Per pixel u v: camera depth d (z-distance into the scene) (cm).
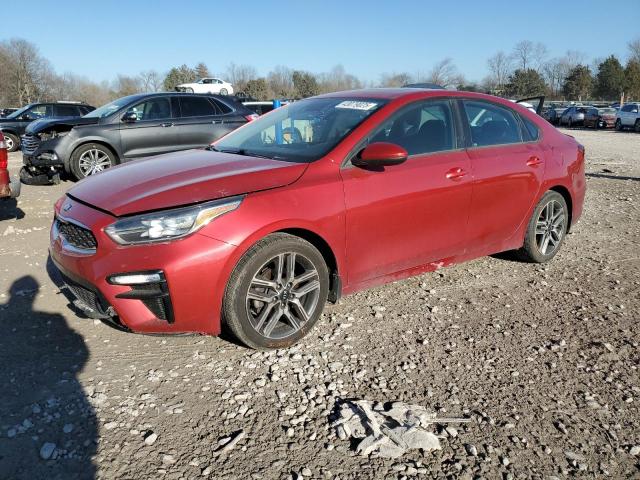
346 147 359
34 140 895
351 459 246
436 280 466
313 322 350
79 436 257
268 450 251
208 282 299
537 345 356
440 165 398
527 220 479
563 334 372
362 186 355
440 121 414
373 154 345
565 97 7475
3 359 322
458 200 408
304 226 328
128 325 300
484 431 268
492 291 445
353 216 350
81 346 341
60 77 7619
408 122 395
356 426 267
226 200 308
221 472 236
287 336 338
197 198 304
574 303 425
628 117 3234
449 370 323
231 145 427
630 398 299
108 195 322
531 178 463
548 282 469
